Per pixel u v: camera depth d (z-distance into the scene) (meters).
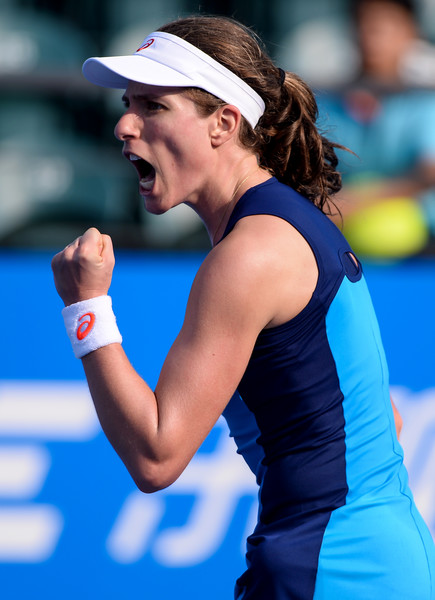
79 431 12.62
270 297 6.04
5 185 12.91
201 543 12.71
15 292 12.69
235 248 6.08
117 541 12.64
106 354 6.22
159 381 6.13
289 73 7.20
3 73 12.82
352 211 12.96
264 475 6.53
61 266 6.46
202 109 6.54
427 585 6.48
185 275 12.77
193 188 6.71
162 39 6.71
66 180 12.98
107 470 12.63
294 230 6.29
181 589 12.66
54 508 12.62
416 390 12.79
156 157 6.61
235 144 6.73
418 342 12.82
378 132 13.02
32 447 12.62
